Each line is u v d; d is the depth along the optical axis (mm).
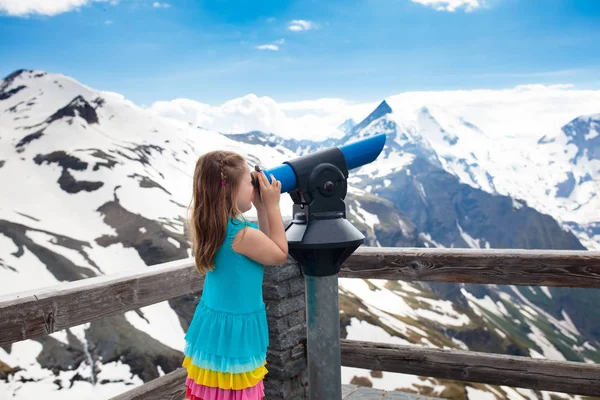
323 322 1717
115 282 2404
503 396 59844
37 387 42406
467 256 2850
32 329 2088
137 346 50094
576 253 2635
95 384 44375
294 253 1732
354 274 3152
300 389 3139
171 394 2734
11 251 67062
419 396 3193
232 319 1760
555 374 2705
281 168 1667
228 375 1745
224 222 1735
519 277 2746
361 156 1762
